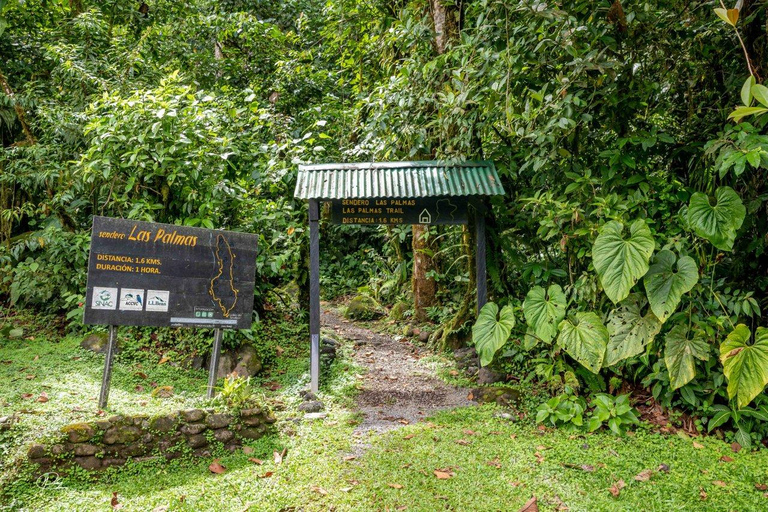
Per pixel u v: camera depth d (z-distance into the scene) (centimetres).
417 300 754
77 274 551
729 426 430
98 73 721
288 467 342
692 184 481
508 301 550
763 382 378
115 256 380
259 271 570
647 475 346
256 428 386
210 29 979
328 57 997
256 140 654
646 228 415
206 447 358
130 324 380
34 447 303
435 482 325
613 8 435
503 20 471
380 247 1057
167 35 927
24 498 287
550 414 431
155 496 299
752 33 461
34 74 772
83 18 764
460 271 716
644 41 475
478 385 524
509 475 339
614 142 487
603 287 423
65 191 583
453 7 623
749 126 389
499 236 563
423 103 571
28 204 613
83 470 314
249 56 1057
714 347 430
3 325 523
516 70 451
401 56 759
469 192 484
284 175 607
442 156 532
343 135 792
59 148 631
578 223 477
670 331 425
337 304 927
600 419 419
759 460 376
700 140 488
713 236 397
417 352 658
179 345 517
